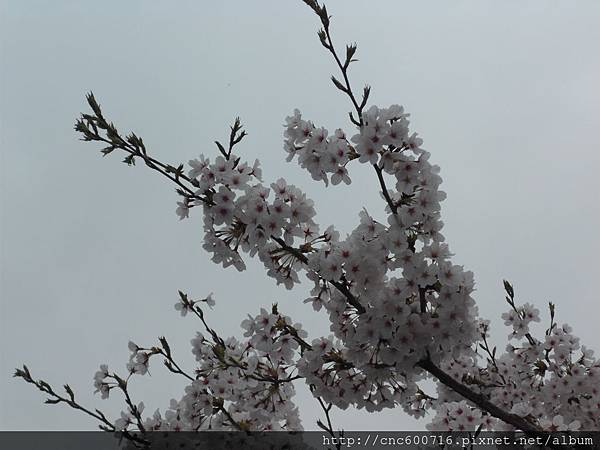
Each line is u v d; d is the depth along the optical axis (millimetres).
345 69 4914
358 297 5180
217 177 5094
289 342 5586
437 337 5000
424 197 4938
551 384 7457
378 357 5184
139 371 6148
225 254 5254
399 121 4863
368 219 5121
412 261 4895
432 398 7332
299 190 5312
